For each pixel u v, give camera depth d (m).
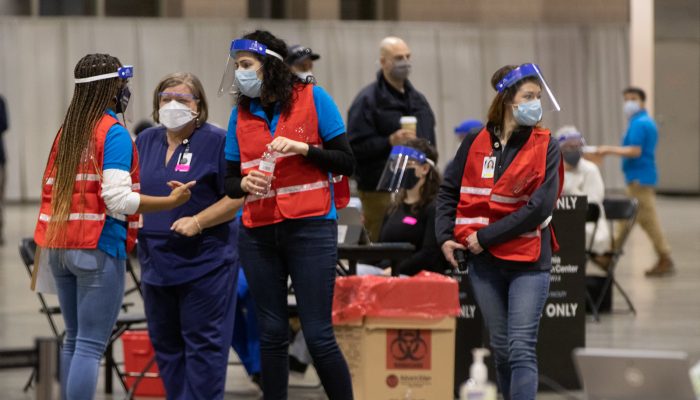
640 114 21.91
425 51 39.88
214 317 9.82
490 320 8.91
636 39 41.16
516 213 8.63
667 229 30.42
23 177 36.72
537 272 8.77
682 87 41.59
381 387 9.92
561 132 17.97
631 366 5.65
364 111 15.05
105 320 8.58
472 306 11.95
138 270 22.14
